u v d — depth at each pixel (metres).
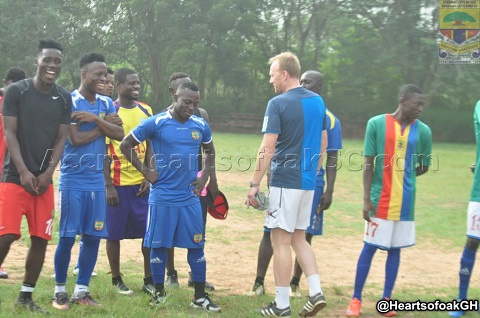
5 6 39.84
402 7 37.78
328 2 39.00
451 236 10.47
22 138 5.30
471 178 18.61
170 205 5.90
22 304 5.42
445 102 41.31
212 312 5.89
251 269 8.03
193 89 5.93
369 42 40.06
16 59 41.06
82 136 5.71
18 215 5.29
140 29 41.09
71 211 5.67
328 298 6.72
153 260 5.96
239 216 11.70
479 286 7.32
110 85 7.04
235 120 40.25
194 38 40.69
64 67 40.25
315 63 40.78
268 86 43.72
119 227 6.63
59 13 40.31
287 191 5.66
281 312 5.68
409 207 6.16
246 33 41.41
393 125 6.11
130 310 5.66
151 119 5.92
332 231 10.69
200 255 6.02
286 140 5.70
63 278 5.67
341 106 41.34
